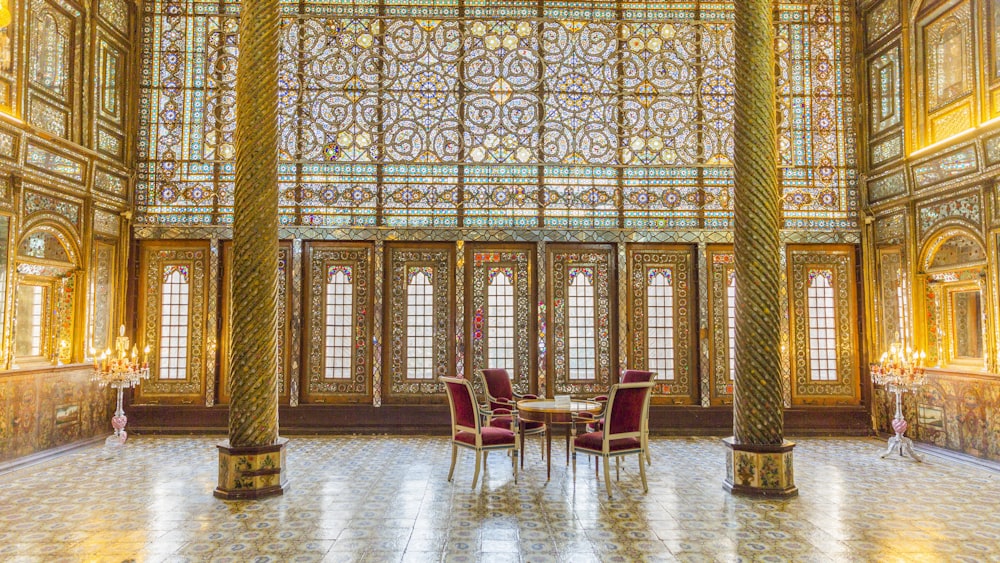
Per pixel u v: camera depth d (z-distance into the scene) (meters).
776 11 9.70
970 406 7.44
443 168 9.45
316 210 9.36
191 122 9.39
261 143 5.76
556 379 9.33
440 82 9.52
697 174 9.55
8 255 6.91
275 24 5.91
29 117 7.27
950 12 7.91
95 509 5.30
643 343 9.44
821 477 6.56
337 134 9.42
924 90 8.37
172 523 4.92
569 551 4.36
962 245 7.78
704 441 8.75
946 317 8.05
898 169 8.60
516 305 9.41
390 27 9.50
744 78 5.96
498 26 9.58
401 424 9.18
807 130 9.62
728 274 9.52
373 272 9.38
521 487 6.11
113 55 8.87
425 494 5.83
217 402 9.20
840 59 9.66
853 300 9.51
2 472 6.63
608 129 9.53
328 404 9.17
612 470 6.86
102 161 8.47
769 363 5.78
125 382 7.80
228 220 9.34
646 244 9.52
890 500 5.64
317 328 9.33
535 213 9.45
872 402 9.27
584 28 9.58
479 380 9.28
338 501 5.57
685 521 5.02
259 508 5.33
